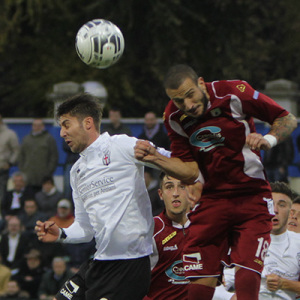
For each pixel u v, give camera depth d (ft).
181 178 48.96
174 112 48.55
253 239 48.44
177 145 49.34
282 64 195.52
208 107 47.57
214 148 48.19
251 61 185.06
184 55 177.88
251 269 48.14
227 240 49.78
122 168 50.65
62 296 54.85
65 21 183.73
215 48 181.06
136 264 51.16
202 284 49.44
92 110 51.78
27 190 111.55
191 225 50.14
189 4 179.42
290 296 61.36
